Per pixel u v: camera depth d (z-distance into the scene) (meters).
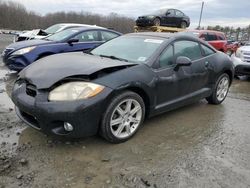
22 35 12.02
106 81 3.61
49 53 7.67
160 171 3.29
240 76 10.05
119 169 3.28
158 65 4.33
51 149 3.61
